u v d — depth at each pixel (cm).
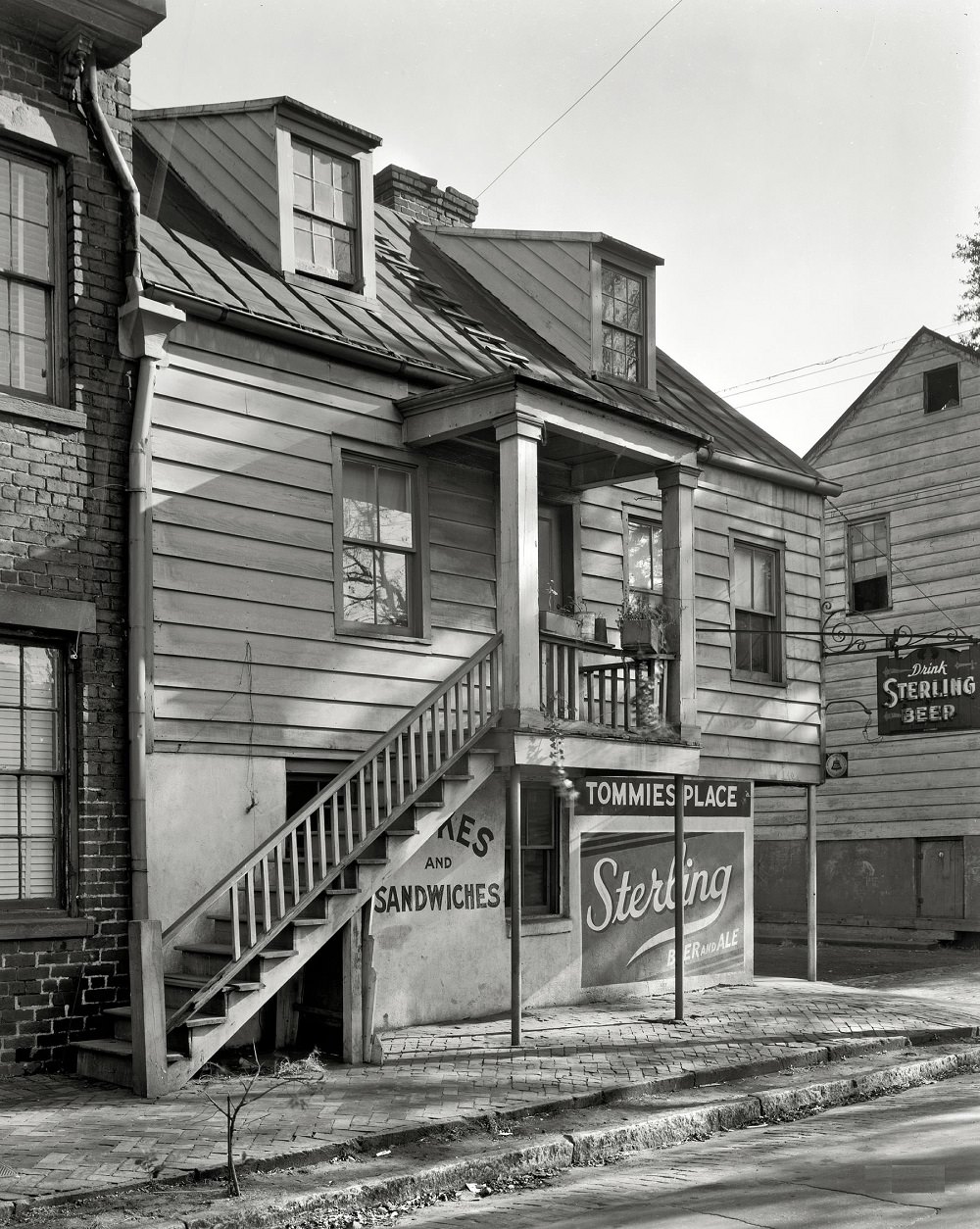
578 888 1345
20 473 933
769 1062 991
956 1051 1100
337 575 1126
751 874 1575
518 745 1069
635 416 1193
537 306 1536
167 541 1005
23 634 932
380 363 1162
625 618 1223
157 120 1323
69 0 971
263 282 1170
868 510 2261
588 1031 1134
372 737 1145
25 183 979
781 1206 635
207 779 1015
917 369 2212
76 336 975
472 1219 643
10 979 899
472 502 1272
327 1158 720
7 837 920
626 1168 752
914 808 2128
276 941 950
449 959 1209
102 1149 709
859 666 2228
